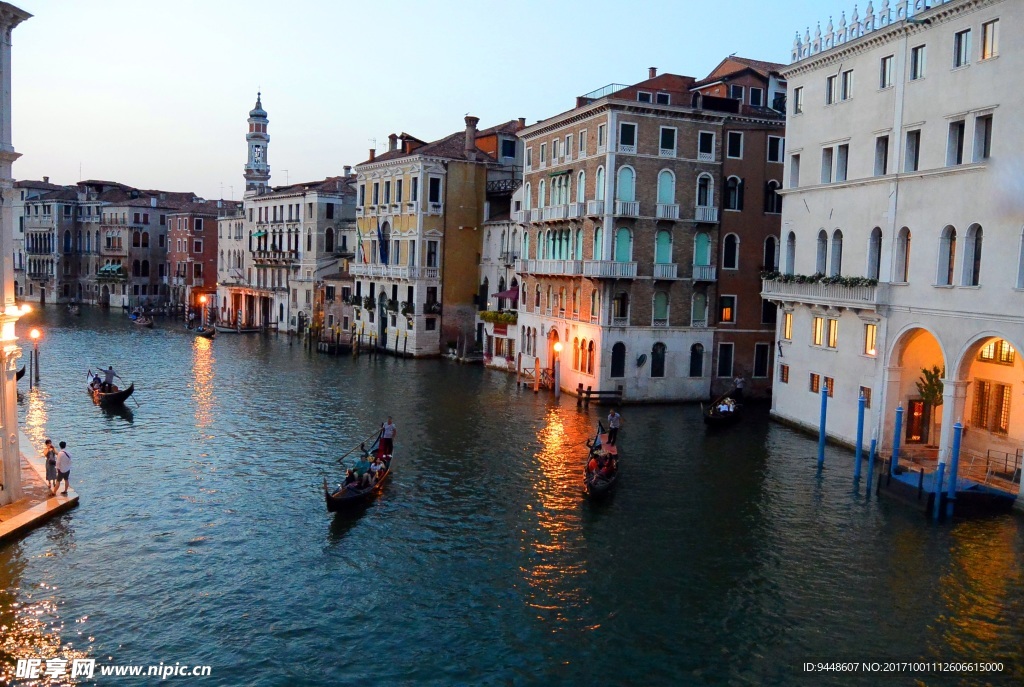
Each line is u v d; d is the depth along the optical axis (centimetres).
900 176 2753
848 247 3064
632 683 1479
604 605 1772
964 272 2469
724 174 4059
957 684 1486
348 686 1452
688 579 1902
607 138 3850
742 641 1628
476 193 5850
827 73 3203
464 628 1662
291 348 6269
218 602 1739
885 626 1691
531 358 4819
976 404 2809
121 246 9938
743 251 4119
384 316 6147
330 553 2016
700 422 3584
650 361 4000
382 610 1731
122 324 8012
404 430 3319
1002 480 2514
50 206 10606
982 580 1898
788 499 2469
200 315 8775
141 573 1859
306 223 7112
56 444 2969
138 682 1436
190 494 2423
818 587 1862
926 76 2658
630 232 3916
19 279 11144
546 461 2873
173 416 3531
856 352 3016
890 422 2853
